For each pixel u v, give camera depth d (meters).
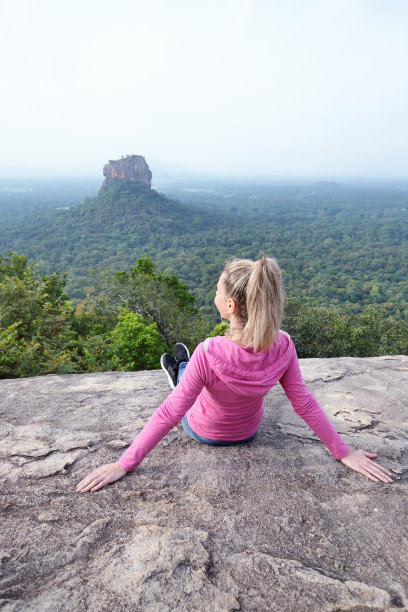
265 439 1.85
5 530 1.27
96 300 21.25
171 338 21.61
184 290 26.56
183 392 1.37
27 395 2.57
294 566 1.12
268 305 1.22
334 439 1.58
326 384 2.66
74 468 1.63
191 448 1.74
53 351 6.48
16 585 1.05
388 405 2.32
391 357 3.38
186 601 1.00
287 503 1.40
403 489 1.50
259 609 0.98
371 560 1.16
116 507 1.38
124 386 2.75
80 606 0.98
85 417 2.19
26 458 1.71
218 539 1.22
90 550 1.18
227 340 1.36
